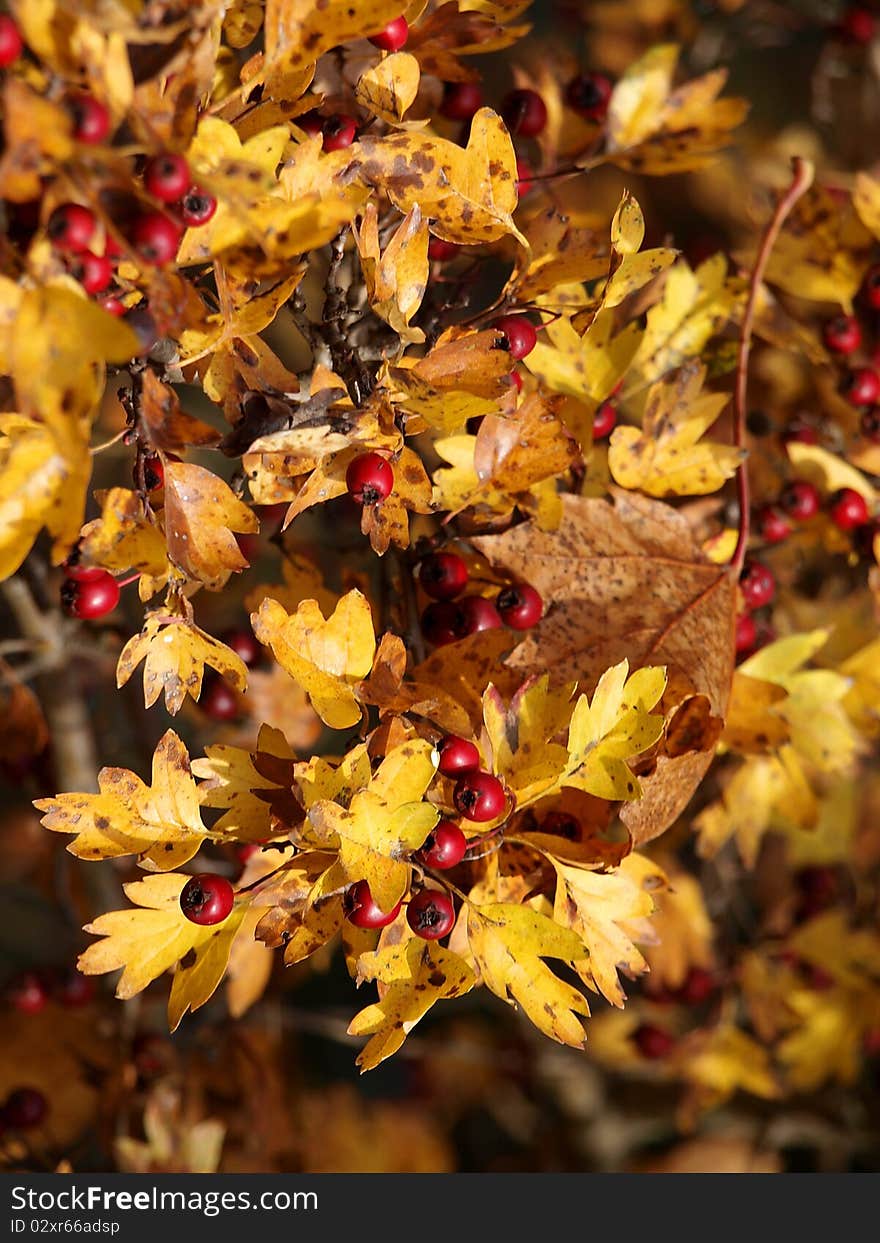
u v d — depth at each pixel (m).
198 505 0.57
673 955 0.78
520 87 0.68
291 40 0.56
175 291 0.53
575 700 0.60
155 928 0.58
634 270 0.59
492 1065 1.01
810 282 0.70
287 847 0.58
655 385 0.63
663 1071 0.83
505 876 0.59
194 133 0.54
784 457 0.70
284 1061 0.85
